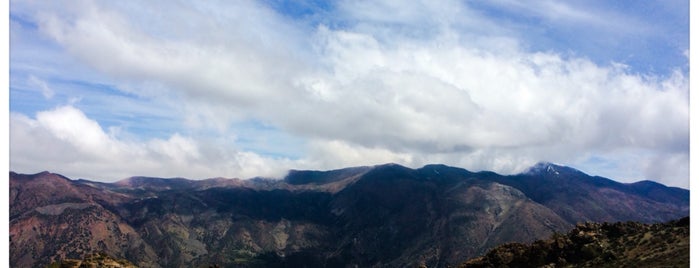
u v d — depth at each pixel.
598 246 101.56
